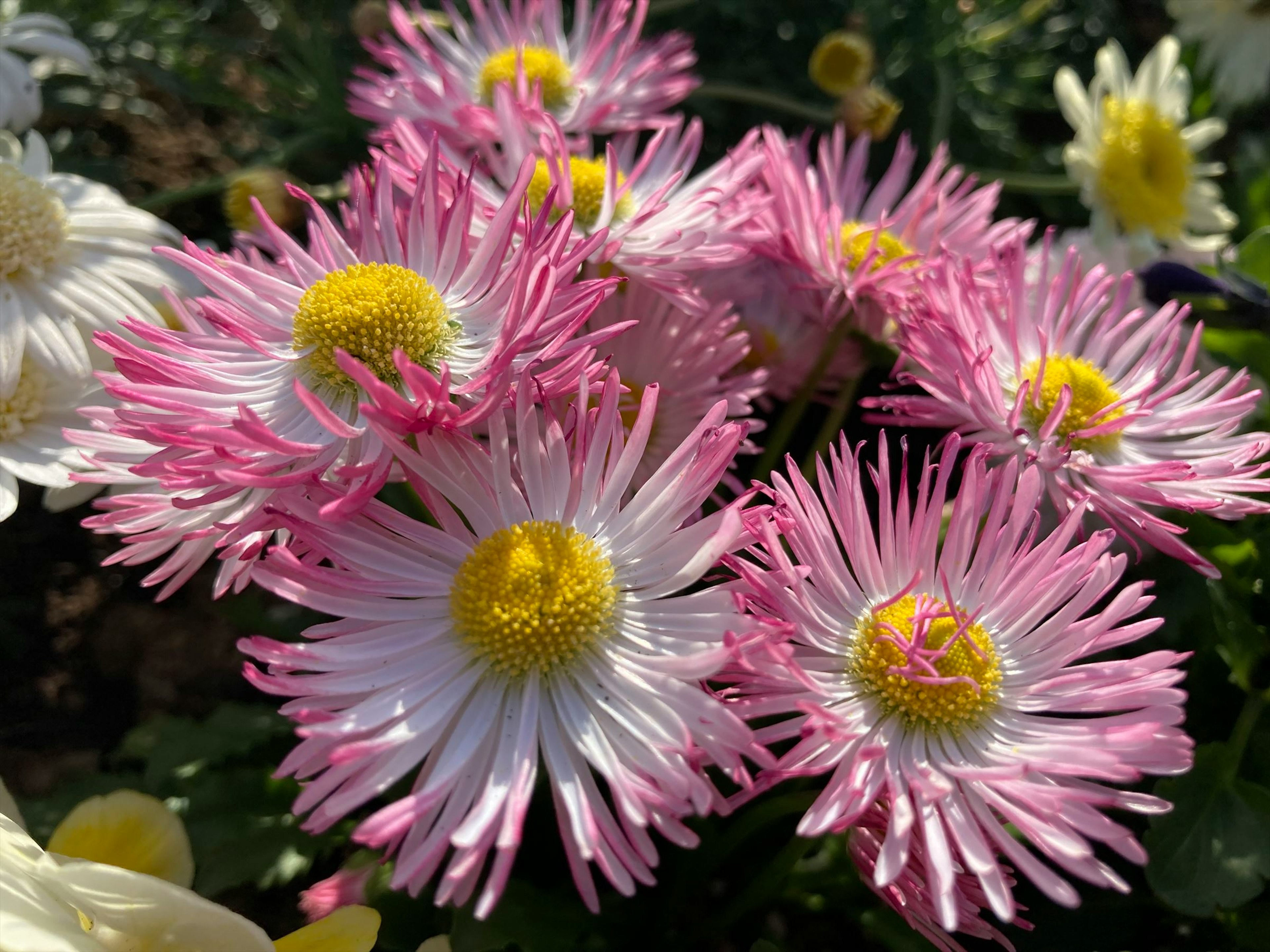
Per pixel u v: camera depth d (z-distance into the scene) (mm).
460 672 97
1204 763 143
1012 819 88
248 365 113
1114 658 161
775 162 152
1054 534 106
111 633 191
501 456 103
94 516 112
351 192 130
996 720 102
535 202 146
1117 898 147
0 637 183
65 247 145
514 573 97
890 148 266
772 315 182
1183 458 136
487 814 84
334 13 256
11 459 134
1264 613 155
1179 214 227
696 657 86
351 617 97
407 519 102
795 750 91
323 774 97
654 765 87
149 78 240
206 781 146
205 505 99
